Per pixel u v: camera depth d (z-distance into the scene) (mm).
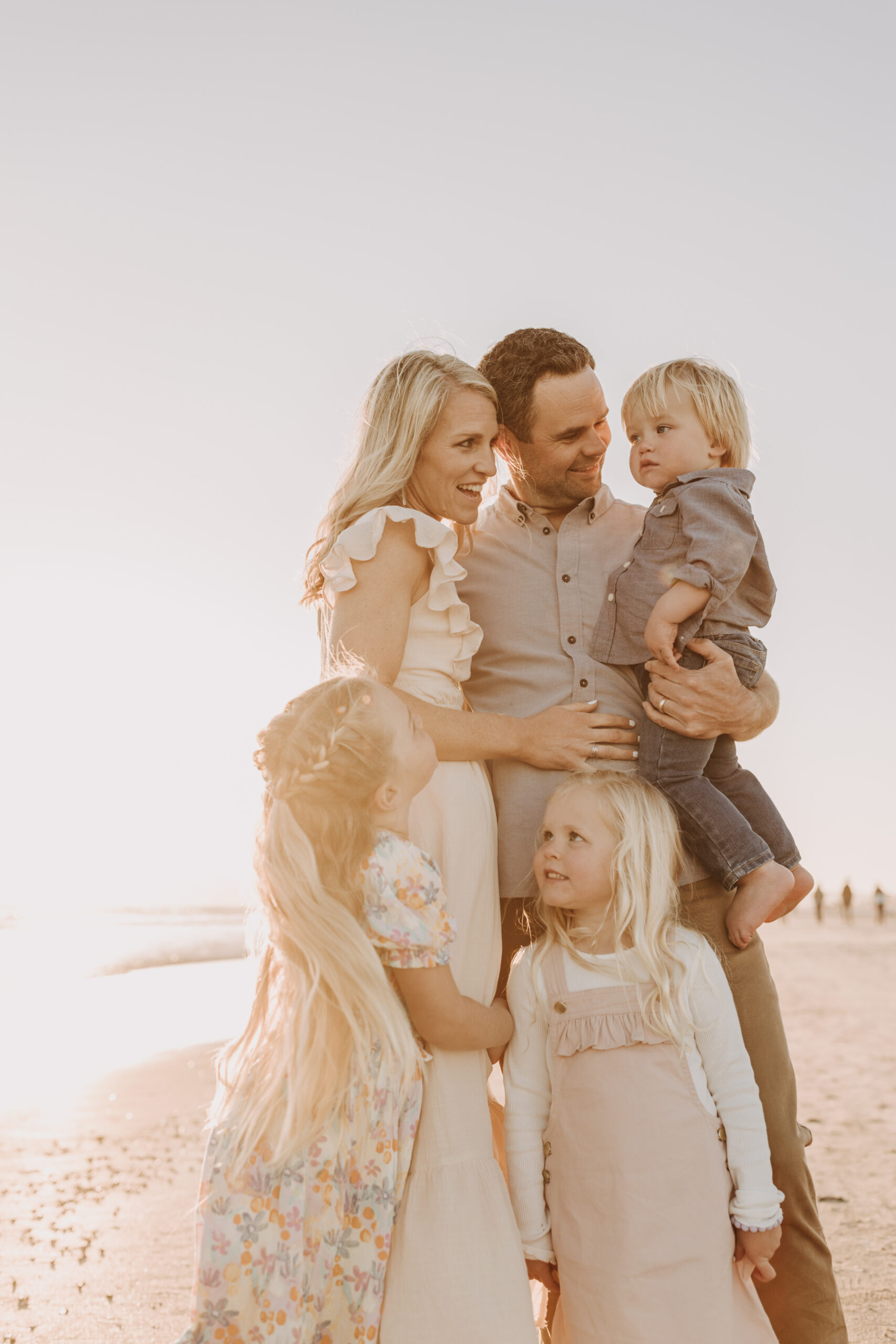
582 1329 2316
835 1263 4941
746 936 2727
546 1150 2475
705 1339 2242
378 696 2324
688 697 2730
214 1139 2199
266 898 2279
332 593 2734
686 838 2797
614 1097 2363
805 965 22984
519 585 2977
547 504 3055
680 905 2754
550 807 2586
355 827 2256
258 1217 2105
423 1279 2215
